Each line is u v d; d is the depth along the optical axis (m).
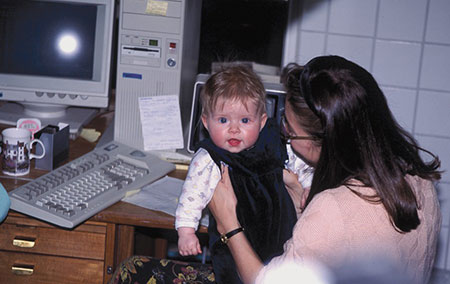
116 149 2.00
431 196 1.27
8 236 1.74
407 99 2.62
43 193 1.70
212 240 1.55
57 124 2.20
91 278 1.77
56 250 1.75
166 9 1.95
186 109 2.21
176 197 1.79
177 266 1.83
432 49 2.55
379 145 1.16
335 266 1.16
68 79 2.10
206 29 2.58
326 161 1.21
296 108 1.24
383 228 1.16
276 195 1.52
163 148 2.03
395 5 2.51
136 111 2.04
